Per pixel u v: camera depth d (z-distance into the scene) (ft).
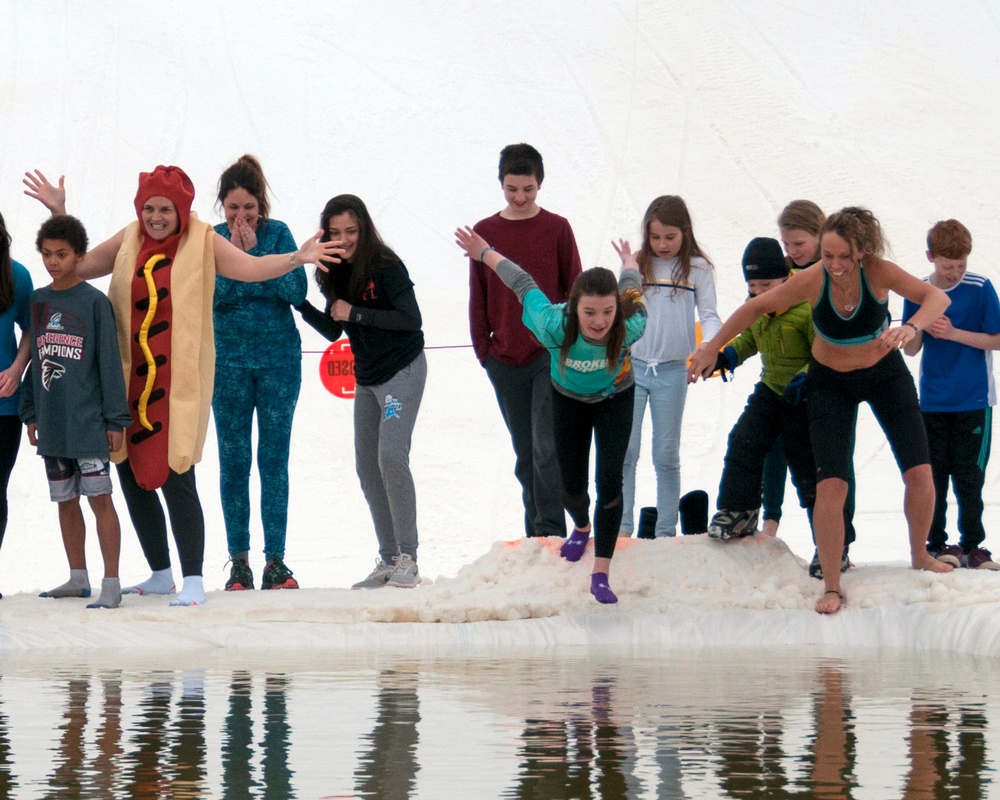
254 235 49.85
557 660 32.55
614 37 211.82
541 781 17.72
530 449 49.85
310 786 17.43
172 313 44.04
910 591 40.47
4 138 180.14
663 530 50.90
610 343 38.75
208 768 18.51
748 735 21.04
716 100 192.54
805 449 45.34
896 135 184.65
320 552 78.28
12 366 45.14
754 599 41.45
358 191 170.91
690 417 111.65
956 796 16.83
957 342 49.11
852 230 39.70
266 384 50.11
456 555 77.82
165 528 47.19
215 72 200.64
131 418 43.47
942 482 49.78
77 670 29.71
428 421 111.45
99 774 18.11
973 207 164.45
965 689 26.45
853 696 25.41
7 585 71.05
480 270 50.06
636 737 20.89
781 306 42.14
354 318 48.98
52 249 43.27
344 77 201.26
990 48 215.10
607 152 178.70
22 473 97.96
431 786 17.43
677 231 50.08
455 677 28.48
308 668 30.35
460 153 180.14
